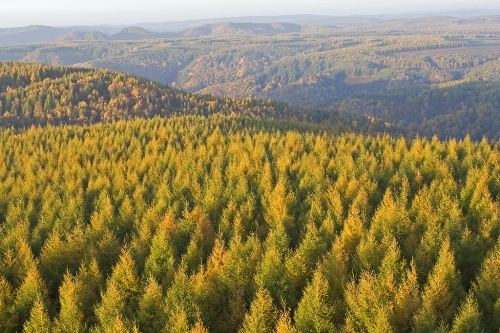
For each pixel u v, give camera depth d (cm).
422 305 3550
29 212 6166
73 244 4812
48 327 3697
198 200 6369
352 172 6756
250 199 5984
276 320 3606
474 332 3256
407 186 6034
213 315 3909
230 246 4412
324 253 4481
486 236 4578
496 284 3662
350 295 3584
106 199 6312
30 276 4016
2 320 3934
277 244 4622
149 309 3762
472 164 6919
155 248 4459
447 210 5147
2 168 8681
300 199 6381
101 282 4331
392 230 4703
